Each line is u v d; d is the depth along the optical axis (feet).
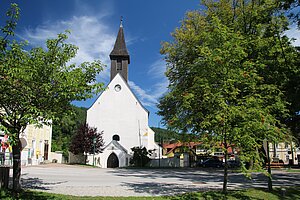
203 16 90.68
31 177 62.80
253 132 35.32
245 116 34.04
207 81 36.70
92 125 152.66
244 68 38.63
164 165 139.33
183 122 37.83
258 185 56.49
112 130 152.76
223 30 39.52
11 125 35.94
